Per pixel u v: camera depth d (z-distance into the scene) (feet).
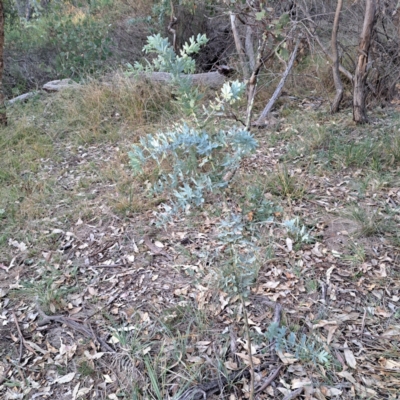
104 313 8.14
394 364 6.76
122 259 9.49
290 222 6.66
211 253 9.15
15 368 7.29
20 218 11.07
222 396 6.50
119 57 21.11
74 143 15.10
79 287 8.82
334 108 15.26
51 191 12.30
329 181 11.48
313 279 8.44
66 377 7.06
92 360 7.27
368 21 13.21
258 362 6.91
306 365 6.80
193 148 5.12
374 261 8.80
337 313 7.73
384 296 8.02
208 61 21.68
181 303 8.14
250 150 5.19
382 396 6.33
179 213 10.50
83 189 12.26
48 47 22.58
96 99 16.85
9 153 14.32
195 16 21.06
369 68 14.20
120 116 16.29
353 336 7.28
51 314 8.27
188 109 5.05
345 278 8.45
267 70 16.69
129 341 7.53
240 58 17.30
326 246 9.27
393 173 11.58
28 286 8.96
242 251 8.77
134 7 24.54
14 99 18.74
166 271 8.99
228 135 5.11
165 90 16.66
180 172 5.20
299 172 11.93
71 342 7.67
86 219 10.96
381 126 13.97
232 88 4.88
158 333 7.63
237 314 7.79
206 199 8.61
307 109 15.78
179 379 6.80
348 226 9.80
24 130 15.67
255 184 11.01
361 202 10.57
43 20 27.09
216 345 7.30
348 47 16.46
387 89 15.67
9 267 9.58
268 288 8.30
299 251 9.11
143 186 11.87
